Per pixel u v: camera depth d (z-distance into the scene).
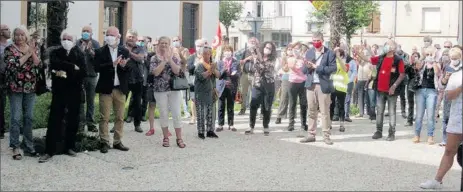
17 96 7.93
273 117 13.49
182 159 8.19
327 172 7.48
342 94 11.23
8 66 7.84
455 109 6.50
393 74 10.17
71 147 8.31
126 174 7.23
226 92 10.94
